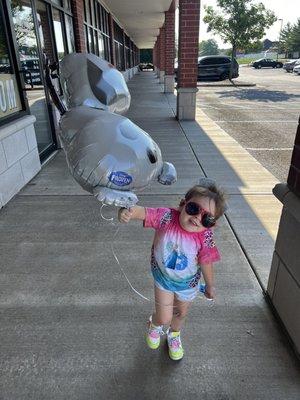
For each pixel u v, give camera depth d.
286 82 22.00
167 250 1.65
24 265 2.82
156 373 1.89
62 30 6.56
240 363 1.95
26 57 4.78
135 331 2.17
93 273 2.71
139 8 13.89
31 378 1.87
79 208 3.80
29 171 4.58
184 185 4.42
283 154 6.11
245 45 22.31
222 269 2.73
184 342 2.08
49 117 5.84
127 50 25.08
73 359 1.98
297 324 1.95
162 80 20.33
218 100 13.89
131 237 3.21
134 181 1.39
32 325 2.21
